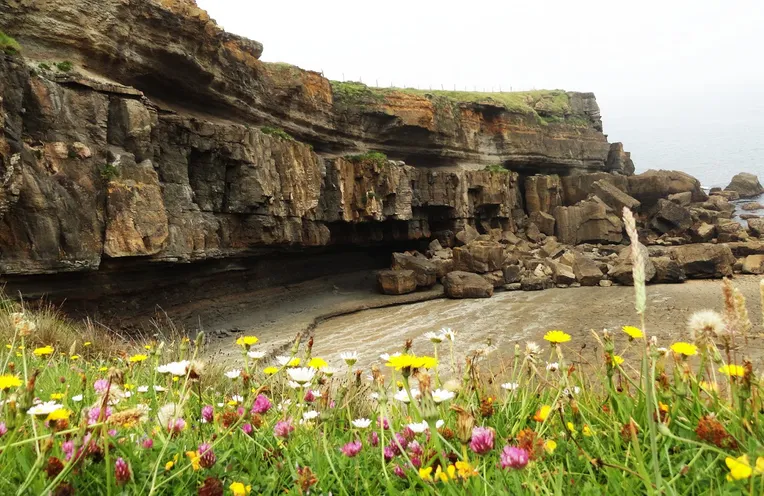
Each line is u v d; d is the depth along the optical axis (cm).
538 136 6028
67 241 1716
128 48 2202
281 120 3572
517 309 3086
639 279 133
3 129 1504
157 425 284
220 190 2606
